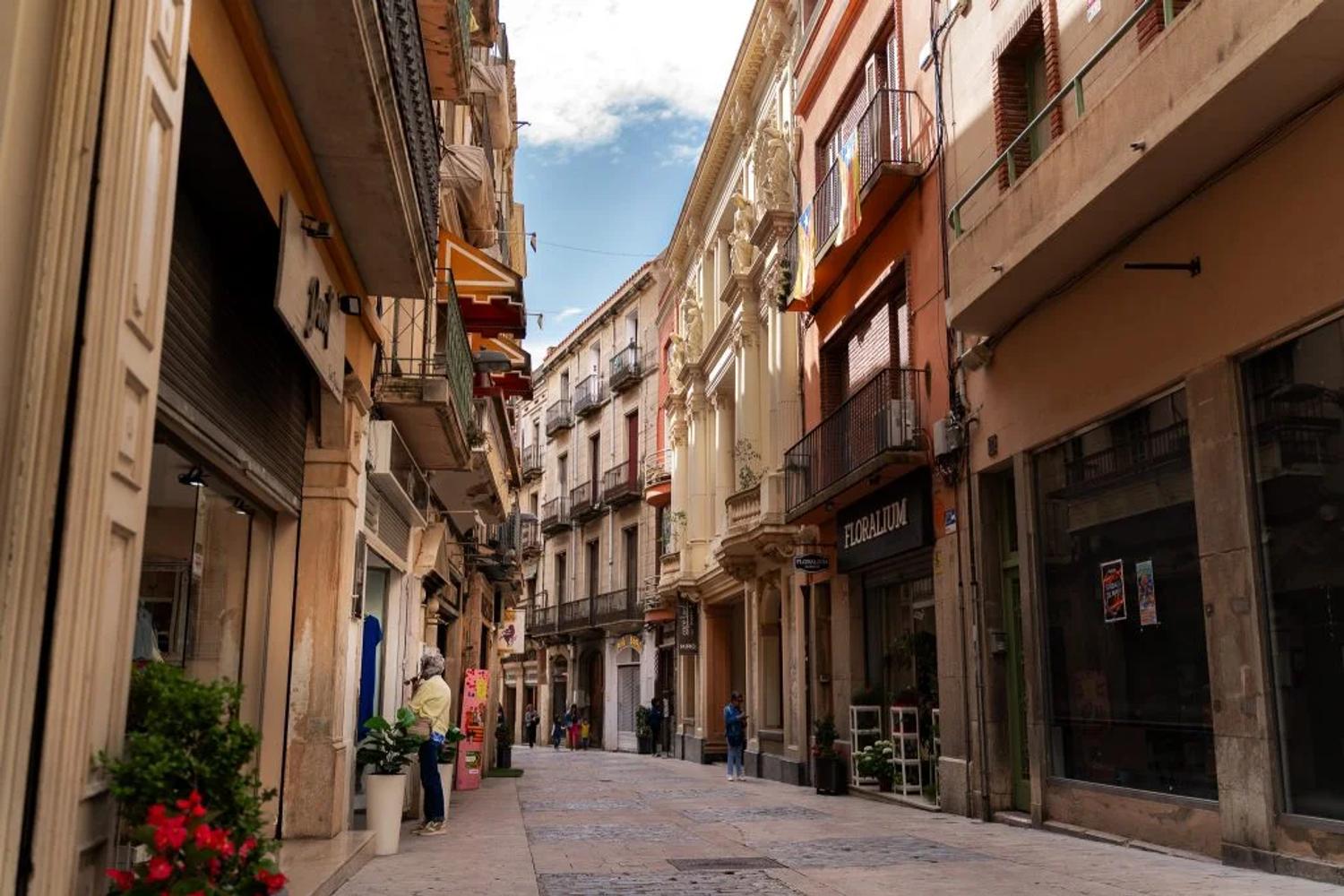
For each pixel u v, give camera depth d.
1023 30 11.88
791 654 20.56
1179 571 9.29
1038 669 11.40
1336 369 7.55
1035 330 11.58
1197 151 8.30
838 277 18.20
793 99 21.39
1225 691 8.41
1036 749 11.36
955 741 13.14
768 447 21.75
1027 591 11.60
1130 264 8.95
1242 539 8.30
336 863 7.73
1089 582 10.69
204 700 3.94
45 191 3.41
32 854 3.20
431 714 11.29
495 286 14.45
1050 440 11.24
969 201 12.98
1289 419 8.00
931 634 14.68
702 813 13.82
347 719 9.58
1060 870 8.41
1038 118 10.50
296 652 9.05
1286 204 7.90
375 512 11.16
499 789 18.09
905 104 15.16
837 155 17.14
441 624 17.92
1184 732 9.19
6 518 3.25
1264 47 7.00
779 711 22.86
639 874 8.52
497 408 20.33
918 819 12.70
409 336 13.46
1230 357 8.52
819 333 19.20
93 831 3.62
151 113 3.99
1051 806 11.15
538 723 46.91
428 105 9.28
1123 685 10.08
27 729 3.21
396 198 7.92
